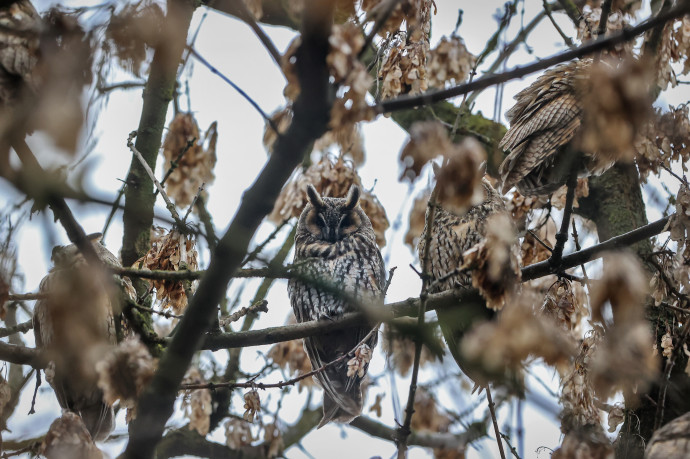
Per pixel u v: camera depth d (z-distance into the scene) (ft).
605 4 28.19
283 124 25.27
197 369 49.24
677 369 35.14
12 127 17.04
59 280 16.63
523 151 38.06
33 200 19.67
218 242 24.12
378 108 19.95
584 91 17.90
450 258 44.57
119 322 32.30
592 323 30.68
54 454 24.21
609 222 47.19
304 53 19.60
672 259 33.68
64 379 30.58
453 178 19.02
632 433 35.70
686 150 34.96
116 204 18.94
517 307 18.22
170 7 17.63
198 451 51.93
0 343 29.63
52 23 17.12
